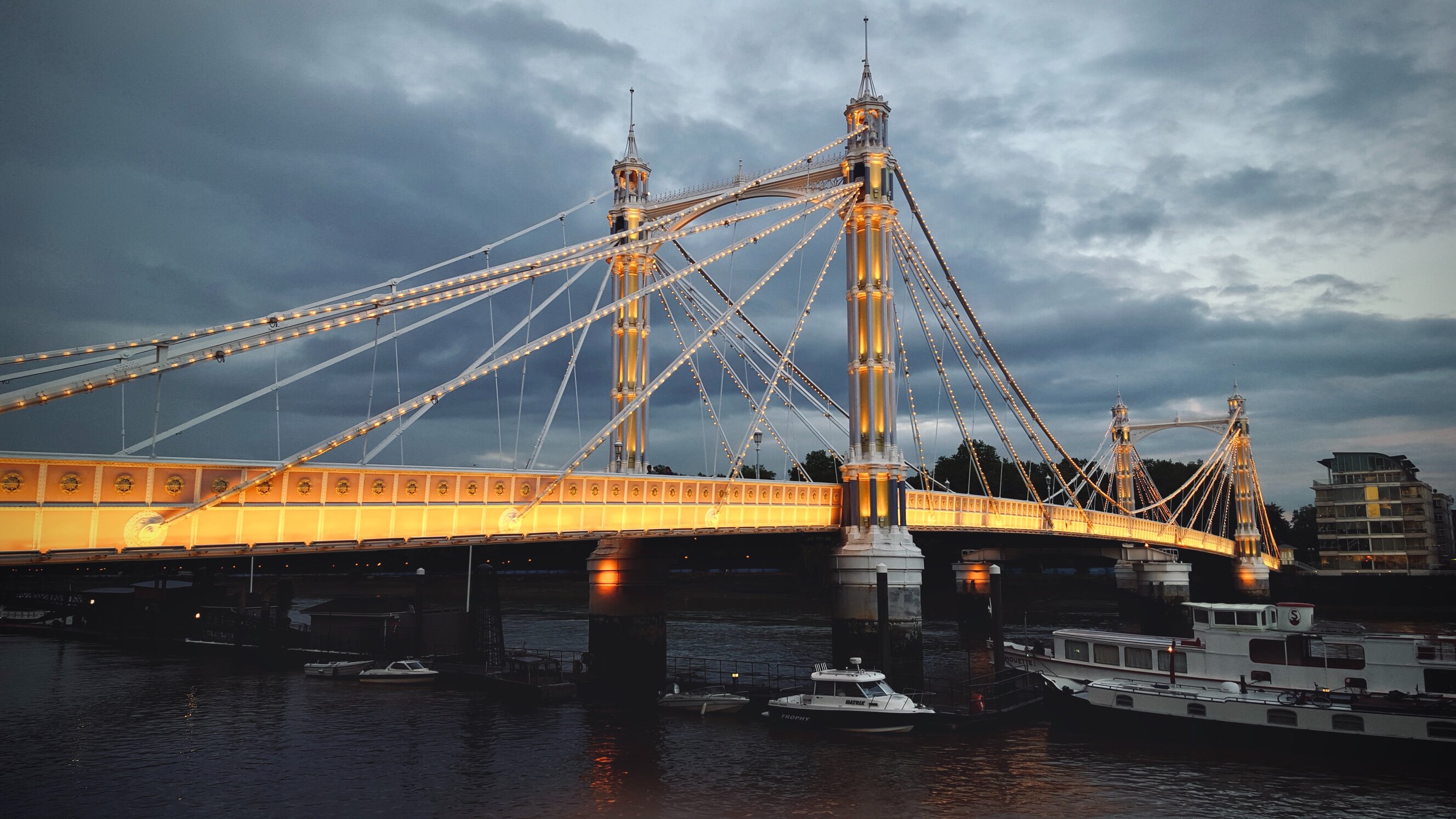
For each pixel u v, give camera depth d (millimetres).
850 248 62750
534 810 35438
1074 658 53562
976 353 78250
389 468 34406
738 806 35781
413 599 80688
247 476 29750
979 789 37875
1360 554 156875
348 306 33094
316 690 61594
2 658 80062
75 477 25812
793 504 57781
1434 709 40188
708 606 132250
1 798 37719
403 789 38406
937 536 84062
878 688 48594
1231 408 146500
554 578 164625
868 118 64000
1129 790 37750
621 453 65375
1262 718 42656
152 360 27141
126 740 47750
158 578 95750
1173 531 118312
